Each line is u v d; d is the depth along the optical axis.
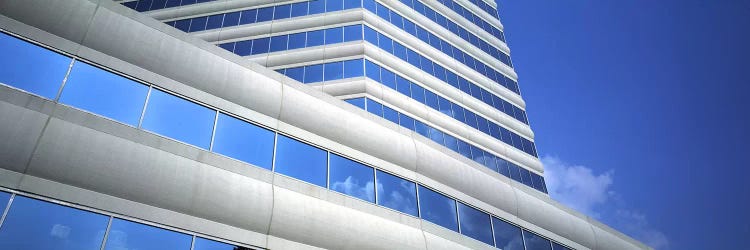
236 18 44.97
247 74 20.94
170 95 18.27
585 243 30.44
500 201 27.52
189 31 44.69
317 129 21.88
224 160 18.20
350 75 39.62
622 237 33.34
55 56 16.33
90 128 15.71
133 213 15.19
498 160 45.66
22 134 14.28
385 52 42.62
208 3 46.34
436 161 25.77
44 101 15.30
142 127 16.94
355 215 20.45
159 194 15.89
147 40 18.73
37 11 16.70
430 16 51.16
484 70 52.81
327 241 18.97
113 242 14.50
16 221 13.23
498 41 58.59
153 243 15.21
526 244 27.17
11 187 13.52
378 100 39.06
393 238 20.89
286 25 43.50
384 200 22.25
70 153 14.78
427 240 22.05
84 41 17.27
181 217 16.08
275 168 19.56
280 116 20.97
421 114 41.56
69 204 14.21
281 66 40.81
